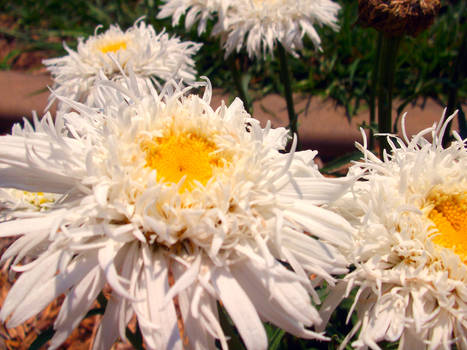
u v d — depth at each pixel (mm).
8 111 500
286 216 163
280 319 150
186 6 324
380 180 184
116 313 151
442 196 190
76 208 152
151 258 154
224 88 542
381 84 294
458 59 309
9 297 144
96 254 153
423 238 174
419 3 250
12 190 236
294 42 318
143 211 153
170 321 144
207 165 175
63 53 620
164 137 181
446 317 167
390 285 172
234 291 148
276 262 153
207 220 151
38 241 154
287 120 486
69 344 311
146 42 303
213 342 153
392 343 189
